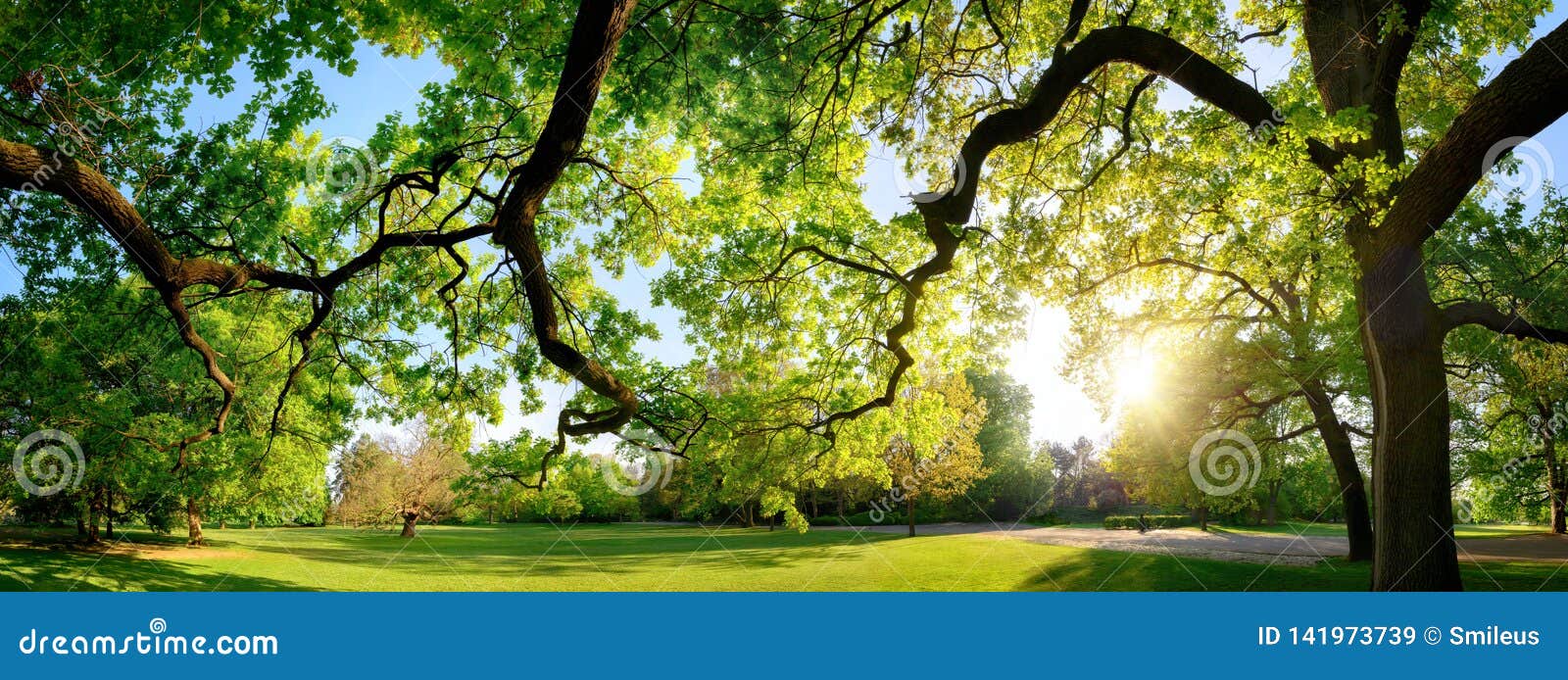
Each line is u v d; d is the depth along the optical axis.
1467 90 11.91
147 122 9.48
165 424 20.11
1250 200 9.46
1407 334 9.02
